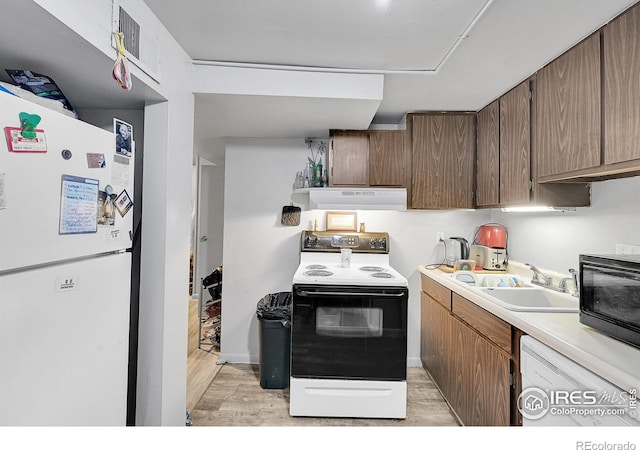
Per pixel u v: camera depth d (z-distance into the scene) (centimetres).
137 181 187
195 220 508
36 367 93
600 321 125
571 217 205
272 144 307
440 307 249
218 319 351
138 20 141
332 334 223
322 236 296
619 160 138
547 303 200
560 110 175
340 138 275
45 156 95
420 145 276
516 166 214
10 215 86
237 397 247
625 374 95
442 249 303
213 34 169
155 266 165
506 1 136
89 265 112
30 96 120
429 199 275
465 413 203
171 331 171
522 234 255
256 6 146
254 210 308
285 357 260
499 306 165
